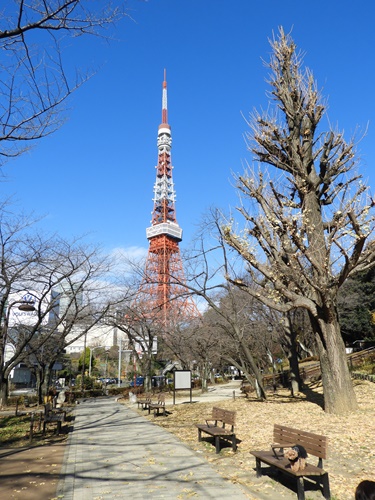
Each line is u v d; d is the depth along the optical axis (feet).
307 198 49.83
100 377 236.43
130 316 104.83
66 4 22.08
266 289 52.47
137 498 20.52
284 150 52.24
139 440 37.17
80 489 22.31
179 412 58.59
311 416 44.01
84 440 37.99
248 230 48.93
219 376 208.13
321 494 20.72
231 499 20.08
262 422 42.78
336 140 49.08
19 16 22.00
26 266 70.18
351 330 144.77
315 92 51.21
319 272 43.96
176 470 25.81
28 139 26.48
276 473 24.47
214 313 108.27
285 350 100.99
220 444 33.63
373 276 133.80
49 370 92.68
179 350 116.26
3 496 21.68
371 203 39.22
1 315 75.20
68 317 92.79
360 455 27.68
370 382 65.41
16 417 64.85
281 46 54.44
